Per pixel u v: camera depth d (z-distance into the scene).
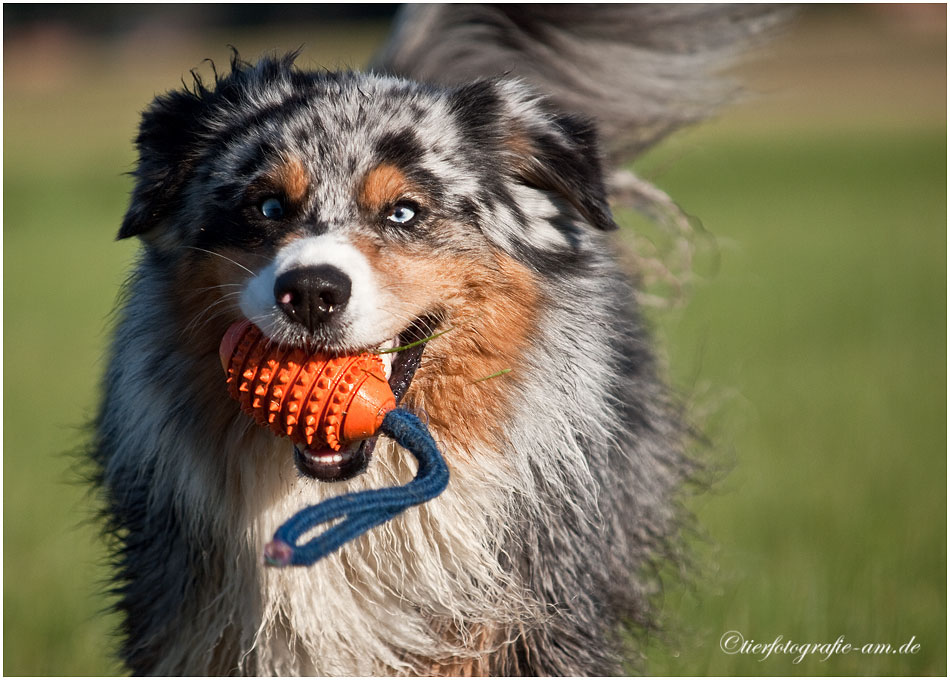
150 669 7.38
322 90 7.21
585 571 7.23
